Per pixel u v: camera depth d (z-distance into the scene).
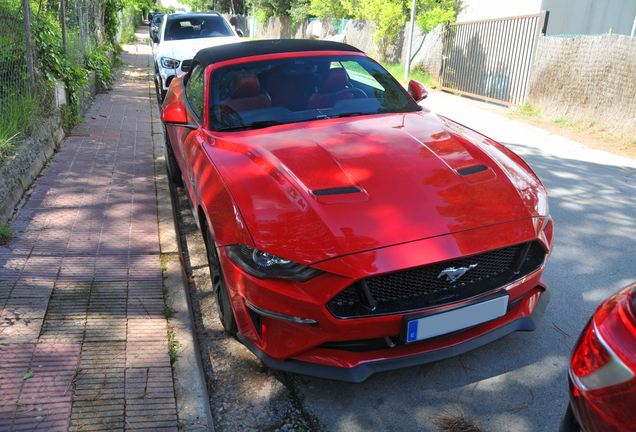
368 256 2.07
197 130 3.49
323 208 2.26
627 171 6.07
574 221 4.39
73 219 3.89
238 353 2.71
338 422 2.20
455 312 2.17
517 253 2.35
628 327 1.34
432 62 15.57
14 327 2.52
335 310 2.09
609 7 14.80
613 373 1.32
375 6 17.97
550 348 2.68
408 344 2.23
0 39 5.06
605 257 3.71
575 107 9.16
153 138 6.60
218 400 2.35
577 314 2.98
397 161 2.64
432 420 2.20
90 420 1.98
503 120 9.63
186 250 4.00
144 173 5.08
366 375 2.16
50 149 5.45
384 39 19.05
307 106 3.50
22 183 4.36
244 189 2.49
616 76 8.20
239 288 2.28
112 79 10.89
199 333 2.89
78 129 6.75
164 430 1.96
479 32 12.62
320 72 3.74
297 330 2.17
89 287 2.95
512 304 2.41
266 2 38.72
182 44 9.59
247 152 2.87
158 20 19.89
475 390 2.38
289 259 2.10
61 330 2.53
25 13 5.40
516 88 11.13
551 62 9.73
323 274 2.07
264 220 2.26
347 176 2.48
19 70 5.41
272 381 2.48
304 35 33.28
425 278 2.17
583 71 8.91
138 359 2.35
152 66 14.49
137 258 3.34
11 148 4.54
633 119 7.93
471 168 2.62
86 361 2.32
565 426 1.62
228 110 3.45
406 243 2.12
